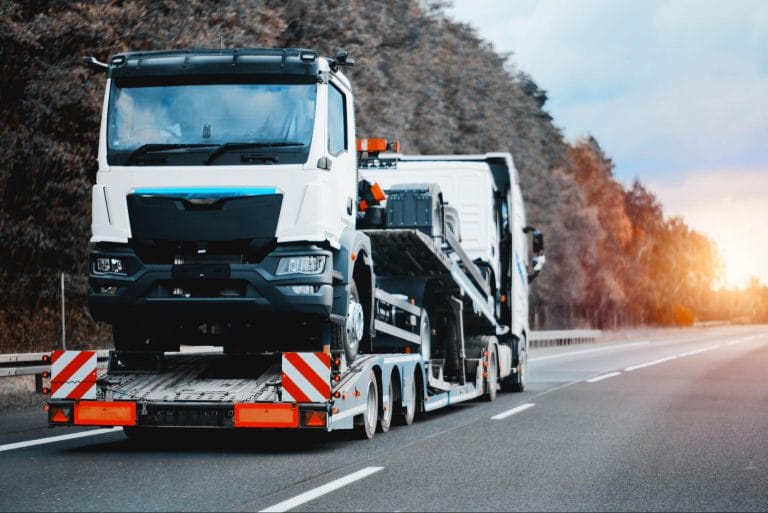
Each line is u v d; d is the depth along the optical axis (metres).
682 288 134.88
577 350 45.03
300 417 10.00
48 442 11.20
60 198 25.16
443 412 15.84
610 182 94.31
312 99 10.63
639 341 61.84
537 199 63.88
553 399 18.06
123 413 10.20
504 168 20.19
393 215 14.07
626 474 9.17
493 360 18.41
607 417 14.59
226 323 11.13
